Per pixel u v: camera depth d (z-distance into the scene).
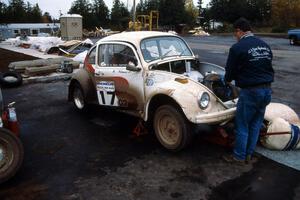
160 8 67.38
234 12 70.88
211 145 5.55
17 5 63.47
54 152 5.45
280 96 8.70
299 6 51.16
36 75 11.87
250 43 4.48
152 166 4.86
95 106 7.22
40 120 7.13
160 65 5.83
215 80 5.63
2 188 4.34
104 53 6.52
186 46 6.60
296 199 3.96
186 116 4.90
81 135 6.20
